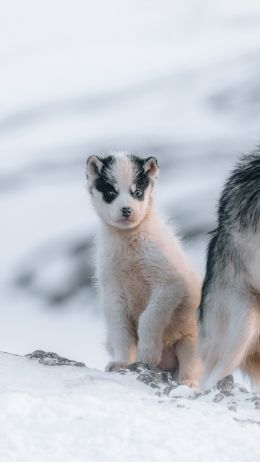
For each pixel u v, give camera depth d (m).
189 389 13.41
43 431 10.61
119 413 11.27
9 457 9.86
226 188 16.08
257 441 10.78
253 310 15.45
